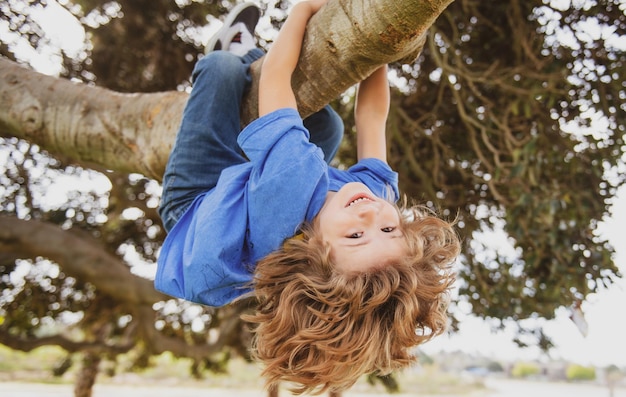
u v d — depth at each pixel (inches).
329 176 80.3
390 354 67.0
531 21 173.2
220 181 71.9
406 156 193.3
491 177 172.9
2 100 115.2
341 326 64.2
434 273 69.8
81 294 267.0
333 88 74.9
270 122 67.4
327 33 70.0
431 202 199.9
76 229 233.8
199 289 67.8
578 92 171.8
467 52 187.8
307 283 65.7
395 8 62.7
